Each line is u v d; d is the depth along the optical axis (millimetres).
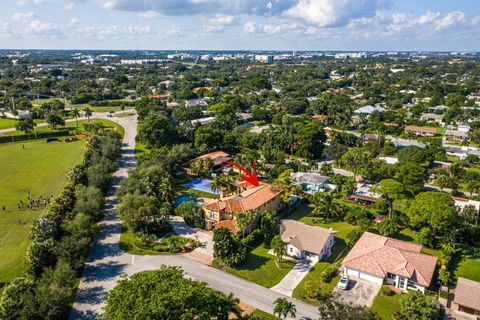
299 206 111625
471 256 83000
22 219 97688
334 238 91375
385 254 75250
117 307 49906
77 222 83062
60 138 191000
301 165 140750
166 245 85625
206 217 98188
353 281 73375
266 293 69250
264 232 90562
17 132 195000
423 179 116750
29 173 135875
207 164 134000
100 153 148125
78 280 72125
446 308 65125
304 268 78250
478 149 162500
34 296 59562
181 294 50812
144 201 93188
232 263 77625
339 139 173625
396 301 67125
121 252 82938
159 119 167250
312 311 64250
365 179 132000
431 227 91000
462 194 120438
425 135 196250
